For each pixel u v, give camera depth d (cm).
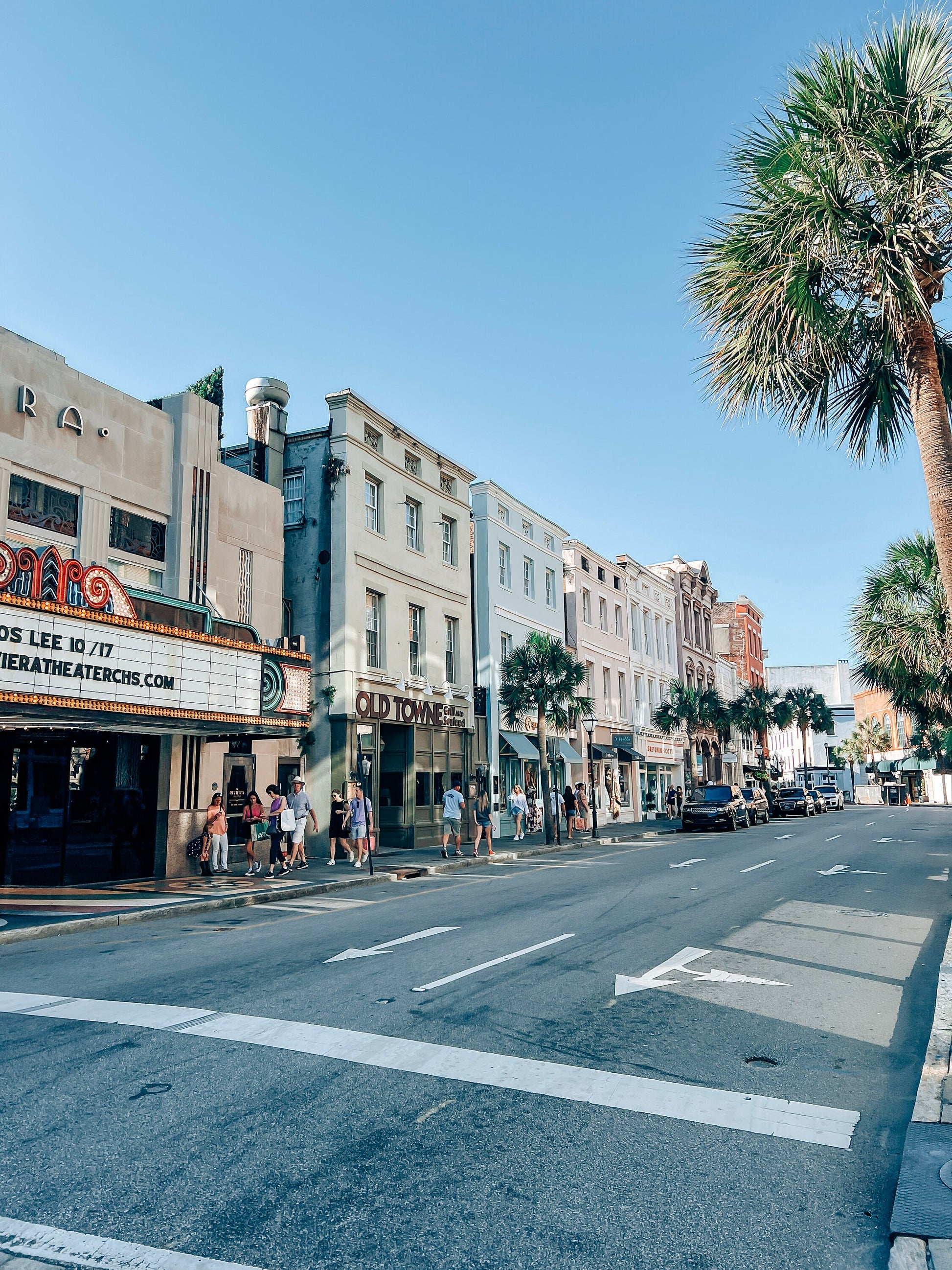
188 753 1781
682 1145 452
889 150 902
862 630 2177
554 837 2984
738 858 2038
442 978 804
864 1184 413
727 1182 412
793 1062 583
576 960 883
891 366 1020
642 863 1972
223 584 1942
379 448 2556
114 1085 527
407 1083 533
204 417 1925
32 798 1567
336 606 2302
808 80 937
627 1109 498
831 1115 494
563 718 2916
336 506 2345
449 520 2941
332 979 800
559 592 3728
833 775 8006
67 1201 387
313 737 2273
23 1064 564
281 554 2159
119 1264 338
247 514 2044
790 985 786
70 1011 698
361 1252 348
